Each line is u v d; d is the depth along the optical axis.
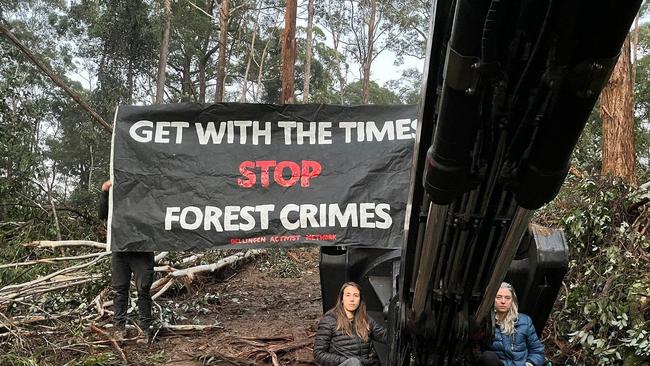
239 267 11.23
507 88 2.29
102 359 5.13
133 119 5.50
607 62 2.02
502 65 2.21
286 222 5.35
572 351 5.32
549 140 2.25
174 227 5.36
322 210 5.34
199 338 6.16
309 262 13.14
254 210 5.38
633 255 5.30
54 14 26.42
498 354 4.17
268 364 5.48
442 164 2.43
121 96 22.38
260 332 6.44
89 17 23.77
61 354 5.46
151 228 5.36
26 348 5.36
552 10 1.98
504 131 2.38
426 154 2.67
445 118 2.30
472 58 2.12
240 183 5.41
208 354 5.55
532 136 2.32
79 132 24.03
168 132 5.49
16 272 6.93
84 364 5.05
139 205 5.41
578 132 2.21
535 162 2.34
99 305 6.64
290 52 15.84
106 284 6.84
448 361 3.58
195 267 8.95
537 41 2.08
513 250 2.89
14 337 5.52
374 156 5.38
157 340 6.04
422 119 2.65
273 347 5.76
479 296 3.21
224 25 26.22
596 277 5.43
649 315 5.07
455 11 2.10
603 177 6.05
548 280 4.36
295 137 5.48
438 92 2.52
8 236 8.24
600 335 5.03
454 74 2.17
